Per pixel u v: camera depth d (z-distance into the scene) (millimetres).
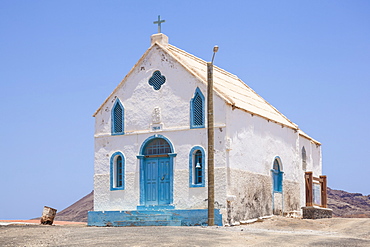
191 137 28906
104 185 30797
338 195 64438
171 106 29625
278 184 33500
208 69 26266
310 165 39562
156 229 22453
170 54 29938
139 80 30656
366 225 26750
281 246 18156
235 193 28266
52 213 31156
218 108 28250
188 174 28734
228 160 27922
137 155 30094
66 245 18234
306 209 31859
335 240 19906
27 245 18750
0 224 29656
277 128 33562
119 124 30906
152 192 29609
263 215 30922
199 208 28250
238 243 18469
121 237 19672
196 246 17375
